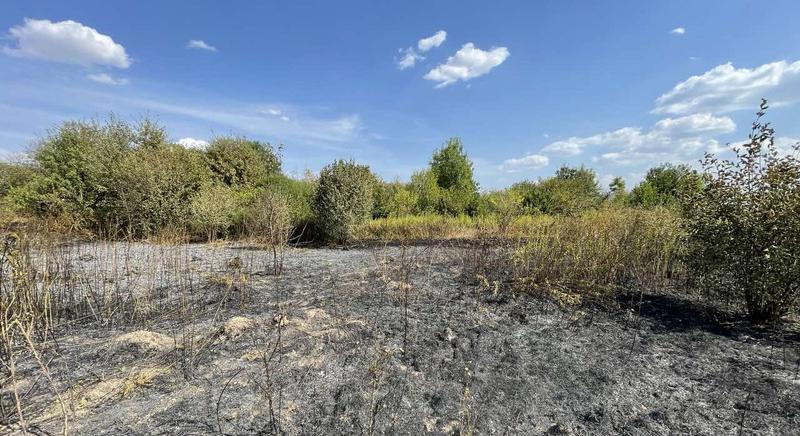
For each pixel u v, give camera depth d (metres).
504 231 7.65
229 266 6.14
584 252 6.11
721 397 2.85
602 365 3.37
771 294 4.18
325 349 3.46
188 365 3.11
